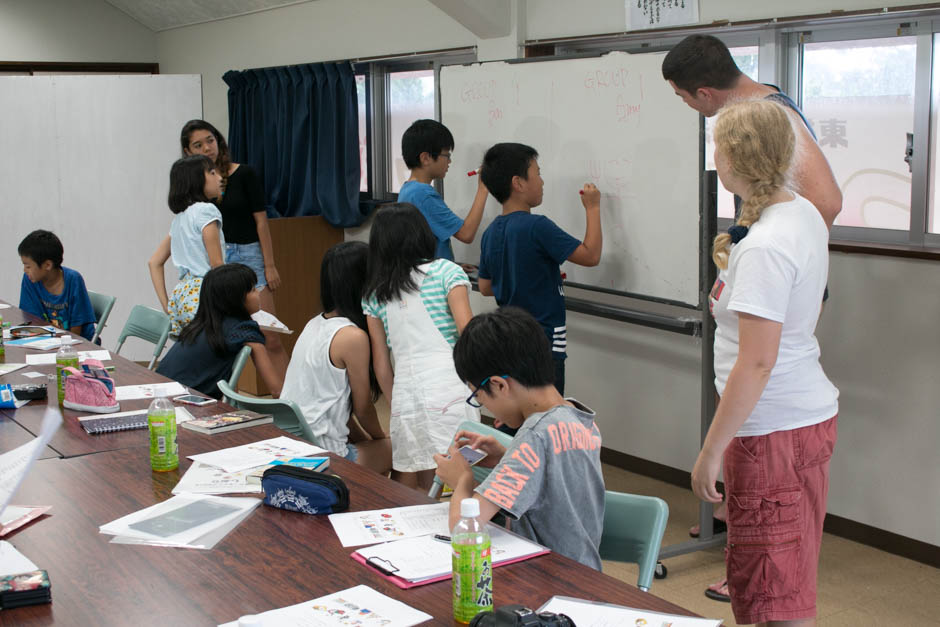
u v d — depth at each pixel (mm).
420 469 2855
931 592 3064
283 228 5859
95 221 6312
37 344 3711
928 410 3205
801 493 1990
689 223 3289
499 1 4461
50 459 2271
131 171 6320
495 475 1722
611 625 1416
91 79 6152
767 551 1999
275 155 6410
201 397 2842
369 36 5699
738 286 1845
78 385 2707
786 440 1960
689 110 3217
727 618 2912
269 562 1668
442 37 5160
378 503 1956
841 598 3025
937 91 3195
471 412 2859
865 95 3424
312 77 5953
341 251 2926
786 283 1821
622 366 4266
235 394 2719
